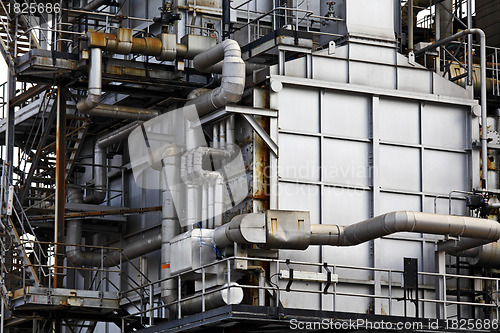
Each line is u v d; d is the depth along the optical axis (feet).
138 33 168.96
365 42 147.23
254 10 165.58
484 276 148.66
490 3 177.27
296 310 125.70
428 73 150.00
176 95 155.53
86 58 143.84
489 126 156.04
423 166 147.43
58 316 152.05
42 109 169.48
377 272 142.20
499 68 164.96
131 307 165.37
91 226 168.55
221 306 132.46
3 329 166.30
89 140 179.22
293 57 148.56
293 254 138.92
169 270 145.28
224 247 134.72
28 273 149.48
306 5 164.66
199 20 162.30
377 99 146.00
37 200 168.96
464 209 148.66
